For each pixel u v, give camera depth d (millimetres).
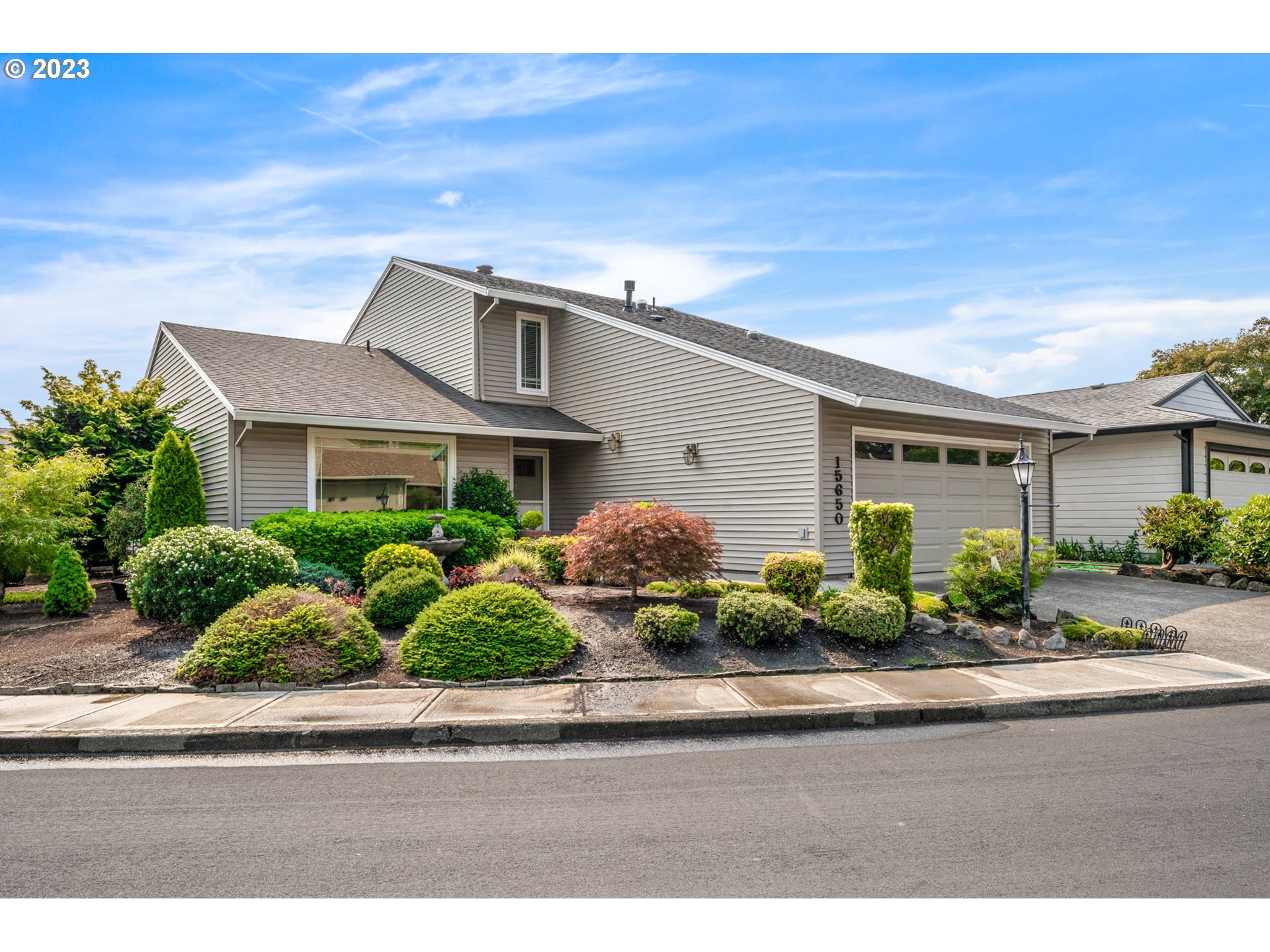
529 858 3564
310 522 11070
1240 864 3475
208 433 13008
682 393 13797
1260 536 12109
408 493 13883
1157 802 4262
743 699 6457
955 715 6270
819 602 9344
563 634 7613
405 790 4574
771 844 3711
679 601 9891
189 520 11180
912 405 11594
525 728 5750
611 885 3289
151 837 3824
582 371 16203
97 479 13641
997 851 3617
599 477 15680
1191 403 19047
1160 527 13953
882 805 4254
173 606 8586
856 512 9203
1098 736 5715
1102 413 17859
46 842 3766
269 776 4855
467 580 10344
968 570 9531
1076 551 17281
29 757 5305
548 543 11938
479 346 16141
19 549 10305
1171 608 10617
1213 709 6598
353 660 7238
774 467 12062
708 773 4902
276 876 3383
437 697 6539
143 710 6113
